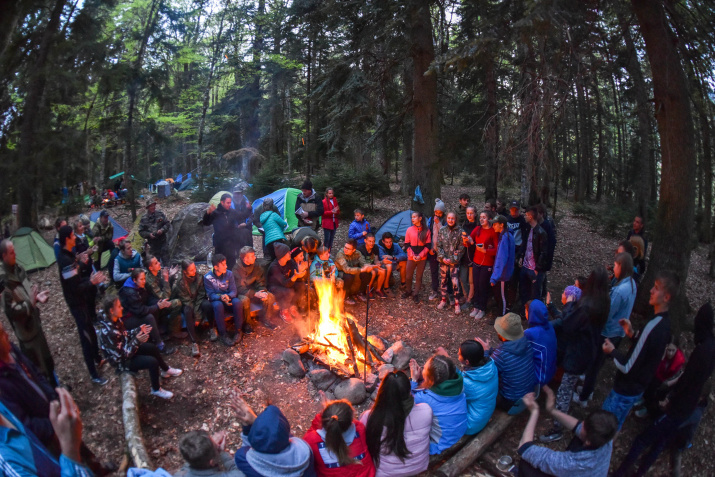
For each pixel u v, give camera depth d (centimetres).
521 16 645
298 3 1522
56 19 990
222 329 615
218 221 781
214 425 480
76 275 523
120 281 655
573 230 1555
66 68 1028
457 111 1544
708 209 812
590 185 2484
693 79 702
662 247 696
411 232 756
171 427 474
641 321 707
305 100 1480
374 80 1197
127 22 1512
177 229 970
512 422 502
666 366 487
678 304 679
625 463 434
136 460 395
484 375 465
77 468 206
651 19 654
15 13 568
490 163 1377
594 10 678
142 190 2152
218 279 618
